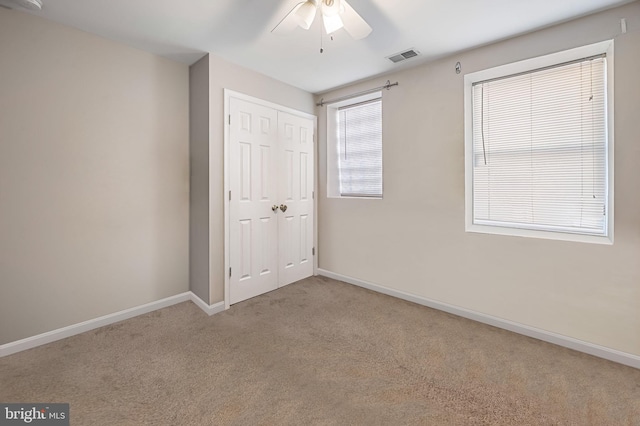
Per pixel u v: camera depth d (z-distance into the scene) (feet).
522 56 7.45
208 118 8.66
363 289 10.94
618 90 6.31
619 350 6.47
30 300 6.89
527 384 5.71
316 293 10.52
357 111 11.68
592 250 6.72
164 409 5.03
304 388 5.57
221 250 9.09
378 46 8.06
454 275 8.84
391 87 10.02
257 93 9.92
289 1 6.20
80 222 7.57
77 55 7.36
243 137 9.58
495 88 8.30
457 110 8.57
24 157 6.72
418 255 9.59
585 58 6.98
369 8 6.37
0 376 5.85
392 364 6.35
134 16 6.77
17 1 6.04
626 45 6.20
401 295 10.04
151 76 8.71
